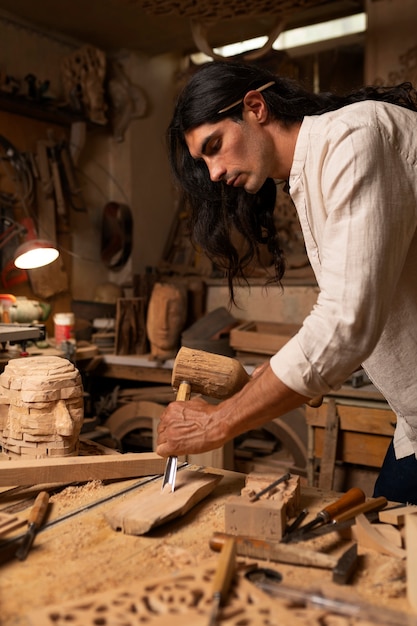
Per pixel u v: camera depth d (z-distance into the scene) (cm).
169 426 138
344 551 121
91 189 462
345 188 120
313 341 120
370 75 396
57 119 416
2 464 152
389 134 126
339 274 118
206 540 126
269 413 127
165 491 143
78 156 432
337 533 128
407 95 153
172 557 117
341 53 425
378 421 292
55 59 436
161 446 138
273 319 425
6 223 381
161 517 129
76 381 170
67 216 431
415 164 127
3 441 173
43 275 409
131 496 149
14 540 124
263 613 95
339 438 304
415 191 127
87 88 430
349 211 120
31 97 385
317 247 147
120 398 400
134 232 474
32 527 128
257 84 143
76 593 105
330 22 429
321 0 313
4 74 370
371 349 120
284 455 370
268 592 103
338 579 108
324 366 120
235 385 160
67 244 440
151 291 439
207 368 159
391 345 149
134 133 471
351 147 121
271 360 126
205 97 138
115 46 464
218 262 192
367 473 317
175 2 312
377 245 118
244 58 354
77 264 450
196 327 391
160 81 492
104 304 418
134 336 399
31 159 401
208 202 180
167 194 502
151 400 390
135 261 475
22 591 106
